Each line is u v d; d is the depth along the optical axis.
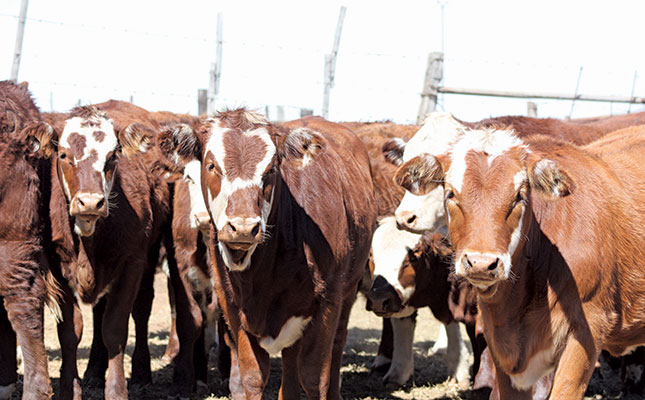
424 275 7.57
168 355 8.97
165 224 7.73
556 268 4.77
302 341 5.53
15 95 6.55
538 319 4.81
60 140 6.37
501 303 4.82
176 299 7.43
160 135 5.33
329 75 13.86
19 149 6.24
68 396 6.47
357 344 10.77
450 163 4.69
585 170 5.13
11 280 6.16
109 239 6.59
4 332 6.82
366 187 6.77
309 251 5.40
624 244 5.02
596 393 8.11
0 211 6.11
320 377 5.52
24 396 6.19
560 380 4.75
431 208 6.98
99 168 6.28
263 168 4.97
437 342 10.04
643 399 7.72
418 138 7.56
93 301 6.64
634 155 5.54
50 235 6.50
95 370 7.84
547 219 4.87
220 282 5.50
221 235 4.83
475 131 4.76
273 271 5.34
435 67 13.41
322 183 5.70
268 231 5.22
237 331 5.55
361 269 6.70
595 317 4.85
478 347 7.47
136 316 7.79
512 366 4.90
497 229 4.44
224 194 4.93
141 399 7.32
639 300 5.12
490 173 4.53
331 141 6.77
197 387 7.78
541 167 4.50
